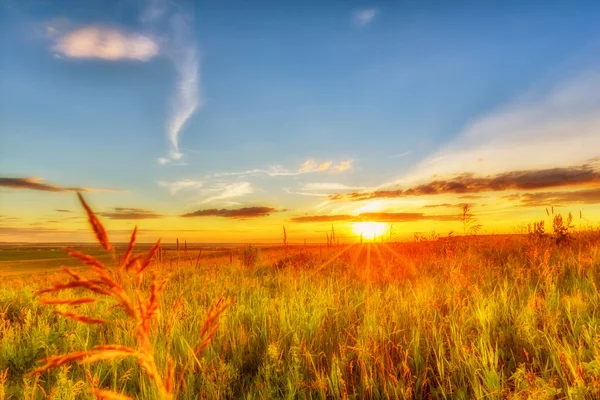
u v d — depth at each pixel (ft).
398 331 14.93
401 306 18.43
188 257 47.96
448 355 14.20
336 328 17.31
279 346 15.03
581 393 9.78
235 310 20.44
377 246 39.24
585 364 10.59
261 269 43.50
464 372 12.69
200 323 17.58
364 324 16.29
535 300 16.70
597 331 13.34
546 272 20.65
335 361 13.25
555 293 18.31
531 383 10.41
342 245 43.09
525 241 36.06
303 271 33.45
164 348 14.39
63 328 17.75
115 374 13.00
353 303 20.56
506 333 15.02
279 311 19.11
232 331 16.71
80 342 16.02
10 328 18.44
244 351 15.98
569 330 14.64
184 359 14.30
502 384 11.22
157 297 3.13
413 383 12.62
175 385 11.98
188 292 27.30
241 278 34.68
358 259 35.99
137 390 13.53
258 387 12.87
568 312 15.10
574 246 32.32
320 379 12.41
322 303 19.90
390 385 12.10
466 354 12.91
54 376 14.21
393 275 28.78
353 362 14.29
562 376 11.06
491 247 35.91
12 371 15.07
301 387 12.63
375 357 13.25
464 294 19.66
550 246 32.32
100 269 2.93
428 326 15.87
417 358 13.58
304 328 16.98
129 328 16.24
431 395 12.03
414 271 29.01
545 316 14.99
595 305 16.19
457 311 17.12
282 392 12.72
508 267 26.55
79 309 20.24
